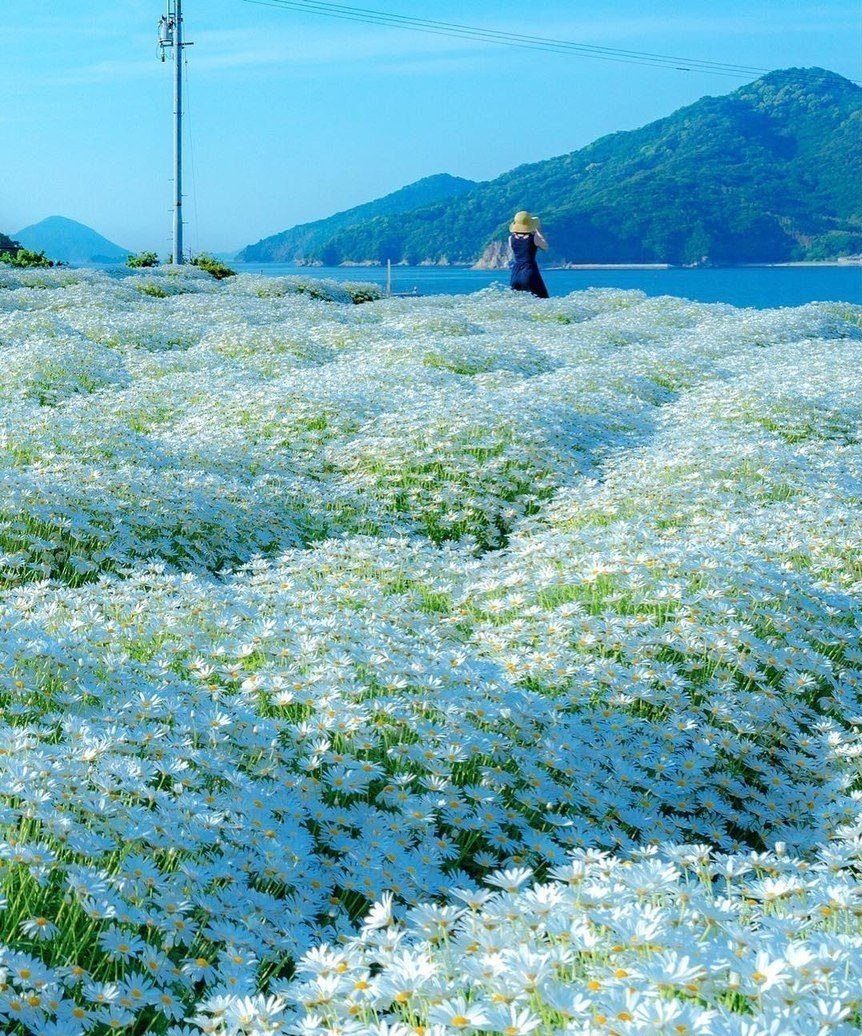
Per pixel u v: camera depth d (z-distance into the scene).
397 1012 3.04
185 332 21.81
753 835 5.67
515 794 5.13
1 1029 3.13
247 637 6.19
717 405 15.19
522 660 6.38
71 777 4.13
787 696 6.53
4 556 8.22
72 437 11.08
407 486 11.88
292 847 4.36
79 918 3.73
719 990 2.89
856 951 2.94
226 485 10.61
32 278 32.66
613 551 7.88
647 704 6.22
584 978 2.97
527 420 13.55
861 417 15.27
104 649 5.88
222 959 3.70
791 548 8.50
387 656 5.91
